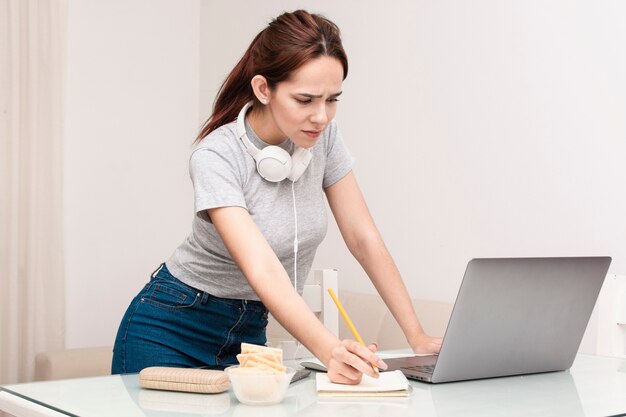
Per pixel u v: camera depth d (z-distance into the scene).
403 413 1.01
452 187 2.73
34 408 1.09
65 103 3.55
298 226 1.52
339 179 1.66
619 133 2.23
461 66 2.70
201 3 4.10
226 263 1.54
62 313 3.49
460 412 1.02
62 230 3.50
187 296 1.58
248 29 3.71
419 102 2.85
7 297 3.37
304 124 1.36
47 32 3.47
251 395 1.05
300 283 1.64
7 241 3.37
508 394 1.16
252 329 1.64
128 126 3.87
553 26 2.41
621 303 1.82
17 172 3.39
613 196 2.25
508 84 2.55
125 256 3.85
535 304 1.28
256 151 1.44
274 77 1.36
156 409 1.04
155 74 3.97
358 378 1.16
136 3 3.91
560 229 2.39
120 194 3.84
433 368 1.30
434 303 2.62
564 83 2.38
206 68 4.04
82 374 3.00
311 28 1.34
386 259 1.63
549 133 2.43
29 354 3.40
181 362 1.59
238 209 1.36
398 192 2.94
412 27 2.88
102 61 3.79
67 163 3.67
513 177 2.53
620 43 2.23
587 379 1.32
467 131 2.68
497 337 1.26
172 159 4.02
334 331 1.97
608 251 2.26
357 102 3.12
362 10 3.09
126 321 1.63
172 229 4.02
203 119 4.07
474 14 2.66
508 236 2.54
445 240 2.75
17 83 3.39
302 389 1.19
